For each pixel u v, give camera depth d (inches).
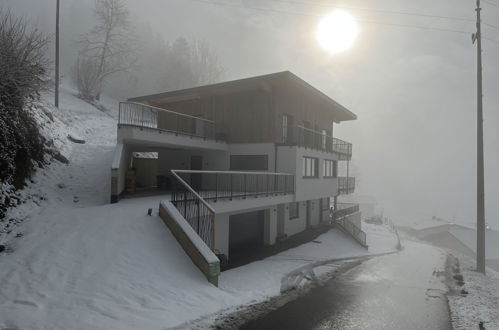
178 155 719.1
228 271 394.3
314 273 426.3
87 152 634.8
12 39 403.9
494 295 372.8
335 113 887.1
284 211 637.9
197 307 257.9
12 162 389.7
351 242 749.9
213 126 681.0
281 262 470.0
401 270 488.7
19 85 418.3
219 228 459.5
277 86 619.8
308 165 681.0
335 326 256.2
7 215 344.5
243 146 645.3
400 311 297.1
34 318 209.0
